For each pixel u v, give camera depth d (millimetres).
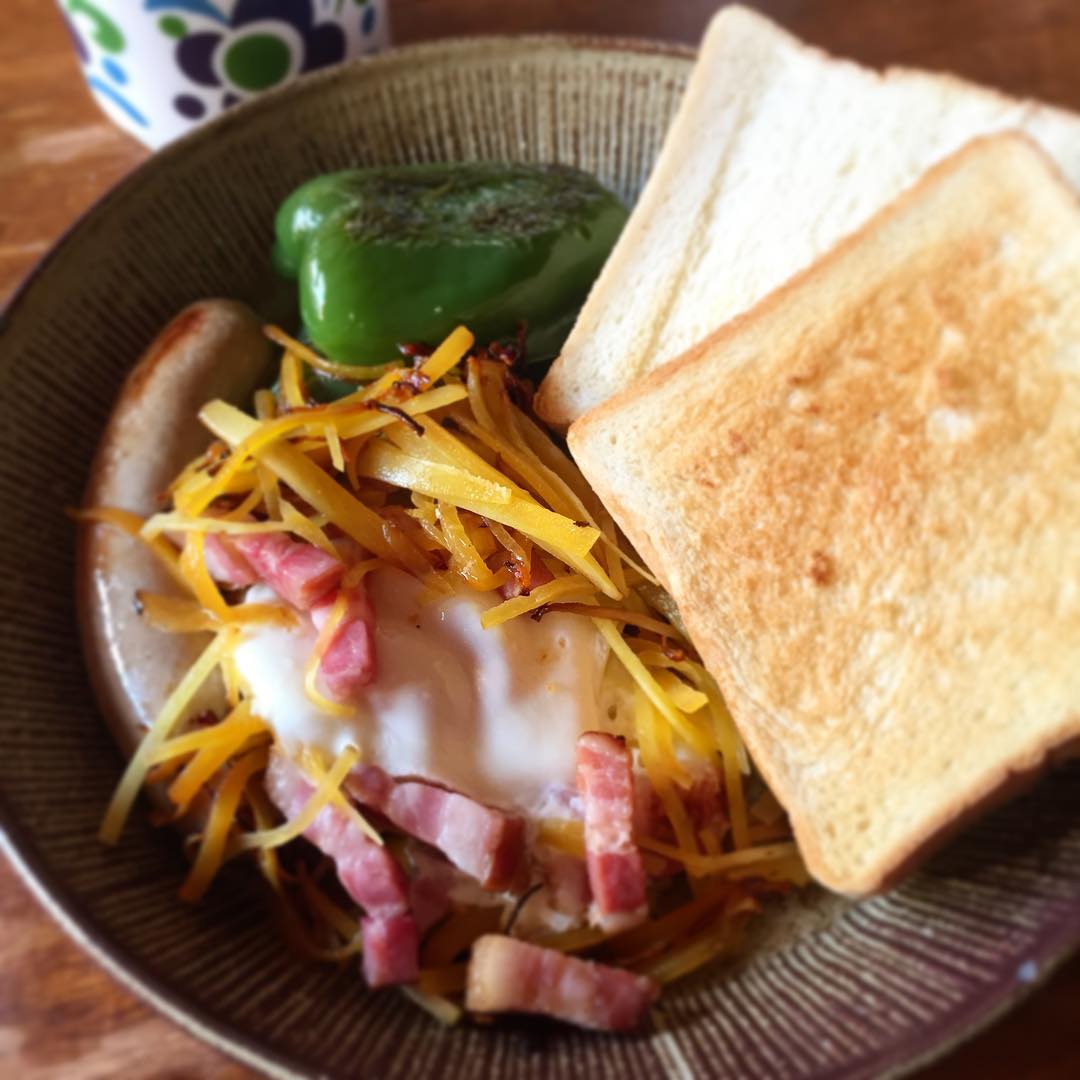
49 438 275
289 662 251
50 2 359
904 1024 214
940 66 341
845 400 248
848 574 240
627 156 321
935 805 227
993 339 246
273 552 255
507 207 288
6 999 240
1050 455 237
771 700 240
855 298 254
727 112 292
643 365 280
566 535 248
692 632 247
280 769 254
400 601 256
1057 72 338
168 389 280
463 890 254
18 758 240
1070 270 249
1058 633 230
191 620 261
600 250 294
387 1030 234
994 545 236
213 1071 236
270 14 305
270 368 302
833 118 287
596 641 260
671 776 253
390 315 275
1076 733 222
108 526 267
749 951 255
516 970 235
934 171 260
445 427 268
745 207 287
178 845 258
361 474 265
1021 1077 229
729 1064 220
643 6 356
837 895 255
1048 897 222
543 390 278
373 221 279
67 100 345
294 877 260
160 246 295
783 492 246
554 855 251
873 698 236
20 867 224
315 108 303
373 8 327
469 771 249
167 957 226
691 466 252
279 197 311
